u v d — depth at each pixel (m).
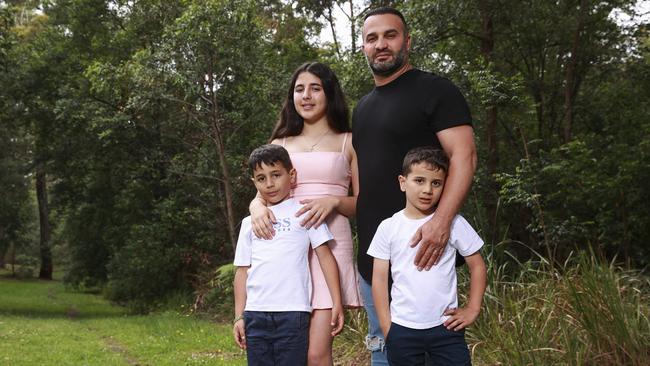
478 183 10.20
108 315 16.41
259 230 3.22
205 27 11.09
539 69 13.80
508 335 4.92
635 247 8.86
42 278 33.47
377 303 2.89
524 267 6.11
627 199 8.77
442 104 2.91
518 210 10.59
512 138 13.10
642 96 12.28
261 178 3.28
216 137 12.40
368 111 3.17
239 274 3.43
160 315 13.55
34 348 8.57
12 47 17.73
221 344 8.60
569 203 9.20
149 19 15.28
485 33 11.95
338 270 3.25
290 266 3.17
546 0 12.04
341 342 6.84
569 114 12.40
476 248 2.78
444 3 9.69
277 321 3.13
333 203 3.25
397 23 3.06
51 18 18.91
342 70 9.94
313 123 3.52
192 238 15.71
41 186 31.62
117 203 18.38
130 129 16.11
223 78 12.26
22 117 19.19
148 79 11.73
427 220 2.81
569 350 4.46
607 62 13.33
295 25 17.34
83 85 16.86
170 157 16.27
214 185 14.51
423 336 2.72
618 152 9.23
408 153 2.87
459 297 5.57
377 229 2.99
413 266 2.77
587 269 5.00
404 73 3.11
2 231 30.69
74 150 18.95
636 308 4.85
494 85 9.39
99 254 21.36
